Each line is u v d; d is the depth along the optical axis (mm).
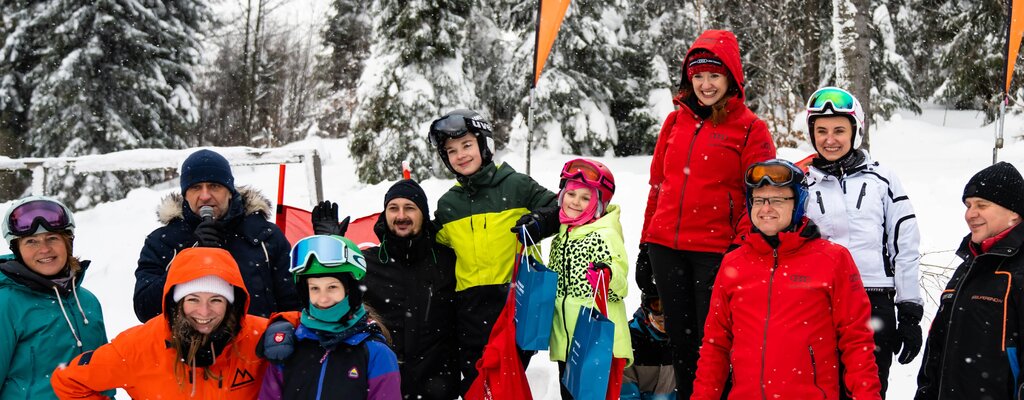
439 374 3758
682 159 3742
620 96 16125
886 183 3373
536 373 4625
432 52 14297
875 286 3295
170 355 2836
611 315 3666
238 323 2910
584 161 3809
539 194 3930
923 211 7141
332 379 2783
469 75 15070
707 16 17828
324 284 2785
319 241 2812
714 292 3213
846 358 2916
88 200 17516
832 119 3369
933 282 5555
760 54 17719
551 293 3541
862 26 10219
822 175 3432
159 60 19188
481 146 3883
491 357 3486
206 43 35250
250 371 2918
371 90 14508
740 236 3178
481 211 3830
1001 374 2729
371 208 9070
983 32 18688
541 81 15148
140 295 3178
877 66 19578
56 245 3062
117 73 18094
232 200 3408
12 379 3002
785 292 2967
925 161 11695
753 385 2979
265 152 6871
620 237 3752
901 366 4453
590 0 15367
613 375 3625
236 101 34719
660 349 4395
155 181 19484
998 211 2789
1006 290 2725
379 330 3020
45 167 7332
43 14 17625
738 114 3648
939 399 2912
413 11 14164
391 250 3725
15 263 3023
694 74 3643
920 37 22953
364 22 30516
